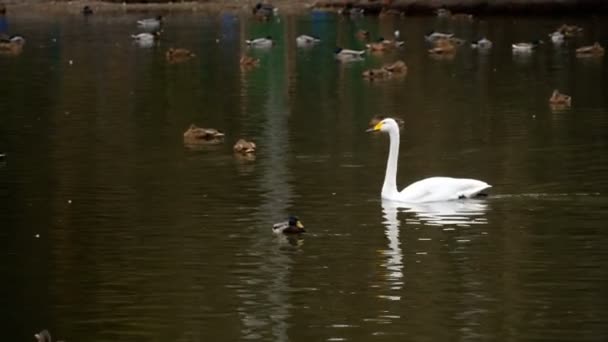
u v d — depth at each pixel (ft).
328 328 53.88
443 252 66.49
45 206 79.61
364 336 52.85
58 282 61.72
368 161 96.12
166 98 137.80
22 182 88.02
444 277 61.52
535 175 88.58
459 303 57.31
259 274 62.54
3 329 54.60
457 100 133.18
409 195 80.18
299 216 75.97
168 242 69.26
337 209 78.07
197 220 74.84
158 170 92.43
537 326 53.88
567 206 77.61
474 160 95.91
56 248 68.39
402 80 154.51
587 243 67.82
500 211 76.69
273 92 143.43
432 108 127.13
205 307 57.06
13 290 60.44
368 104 131.44
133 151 101.60
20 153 100.89
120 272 63.31
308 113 124.98
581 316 55.11
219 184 86.69
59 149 102.63
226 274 62.54
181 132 112.27
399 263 64.34
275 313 56.18
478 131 110.83
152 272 63.16
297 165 94.38
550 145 101.81
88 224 74.18
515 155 97.50
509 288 59.52
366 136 109.09
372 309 56.59
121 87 148.56
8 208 79.20
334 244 68.54
